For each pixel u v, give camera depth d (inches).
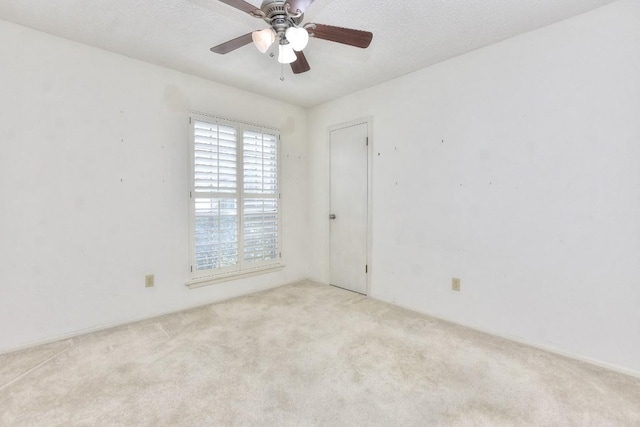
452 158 103.9
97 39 90.7
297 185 153.0
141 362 78.2
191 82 115.2
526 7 75.7
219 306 119.2
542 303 86.4
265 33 63.2
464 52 98.9
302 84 124.5
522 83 88.4
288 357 81.0
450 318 105.6
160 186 108.8
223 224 124.6
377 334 95.1
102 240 97.7
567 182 81.7
